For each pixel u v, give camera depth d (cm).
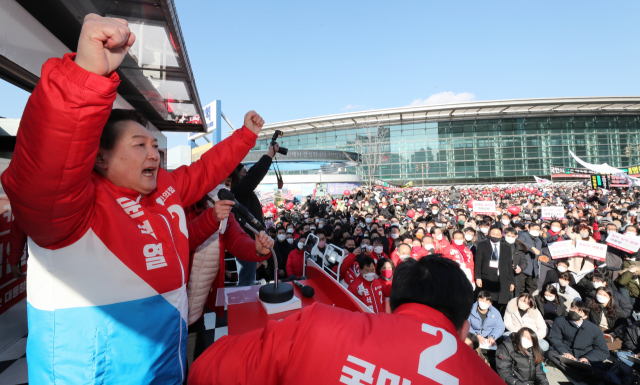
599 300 461
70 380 69
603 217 1035
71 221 63
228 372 77
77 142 54
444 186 4312
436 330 80
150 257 79
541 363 352
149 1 190
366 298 405
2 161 272
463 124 4356
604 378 357
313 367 73
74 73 53
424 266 93
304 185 2430
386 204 1485
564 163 4228
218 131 1522
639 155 4197
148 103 410
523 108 4178
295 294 187
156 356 80
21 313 294
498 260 543
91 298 70
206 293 160
